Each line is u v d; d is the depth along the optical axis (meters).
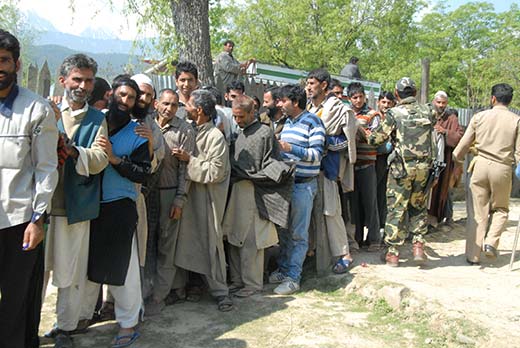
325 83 5.21
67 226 3.46
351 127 5.08
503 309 4.16
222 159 4.28
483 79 30.33
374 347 3.74
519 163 5.15
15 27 16.09
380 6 25.98
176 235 4.39
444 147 6.92
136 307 3.75
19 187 3.00
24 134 2.96
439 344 3.79
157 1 6.84
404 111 5.21
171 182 4.37
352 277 4.96
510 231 7.10
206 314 4.35
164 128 4.37
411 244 6.26
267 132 4.66
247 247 4.74
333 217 5.19
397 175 5.17
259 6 25.86
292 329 4.04
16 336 3.19
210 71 7.11
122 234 3.60
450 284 4.80
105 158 3.42
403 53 27.66
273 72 10.55
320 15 26.50
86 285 3.75
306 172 4.86
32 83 6.09
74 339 3.81
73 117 3.46
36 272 3.34
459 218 8.17
